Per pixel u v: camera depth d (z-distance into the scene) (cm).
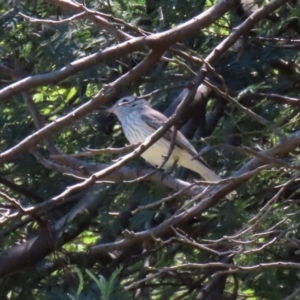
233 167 1092
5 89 661
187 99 776
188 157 1141
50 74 677
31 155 1291
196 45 1199
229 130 1038
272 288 1029
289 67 1236
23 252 1170
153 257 1212
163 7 1130
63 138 1271
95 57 695
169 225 842
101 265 1285
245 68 1152
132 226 1123
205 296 1125
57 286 1153
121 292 748
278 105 1145
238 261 1029
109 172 726
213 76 1166
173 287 1235
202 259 1155
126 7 1086
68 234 1223
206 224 1149
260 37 1066
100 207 1194
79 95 1263
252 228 854
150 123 1203
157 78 1191
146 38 720
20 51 1150
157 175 1025
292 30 1218
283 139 789
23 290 1216
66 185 1306
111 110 1250
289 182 862
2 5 1105
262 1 1070
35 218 1169
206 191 845
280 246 980
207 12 769
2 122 1238
